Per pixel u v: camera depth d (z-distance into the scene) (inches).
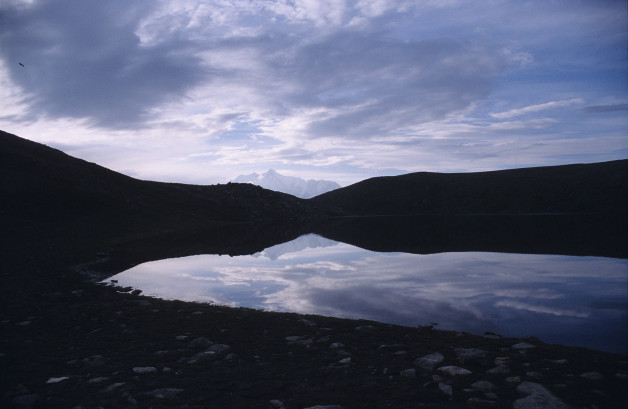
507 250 1440.7
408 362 370.6
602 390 286.8
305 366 363.6
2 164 2399.1
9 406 277.9
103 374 344.2
